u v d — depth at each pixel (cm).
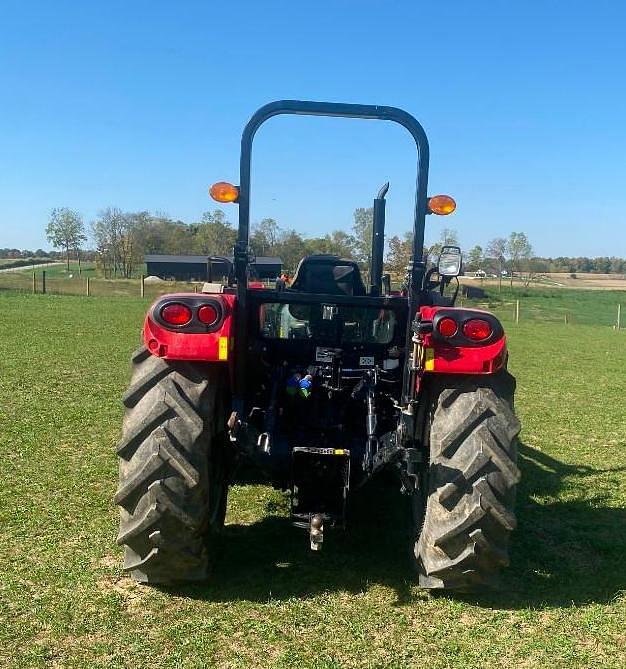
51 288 3559
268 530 470
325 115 380
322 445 407
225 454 422
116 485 540
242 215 382
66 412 777
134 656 316
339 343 450
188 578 377
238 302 384
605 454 720
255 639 333
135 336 1545
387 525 484
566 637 346
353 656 322
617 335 2452
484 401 364
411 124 378
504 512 348
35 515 476
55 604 358
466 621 358
